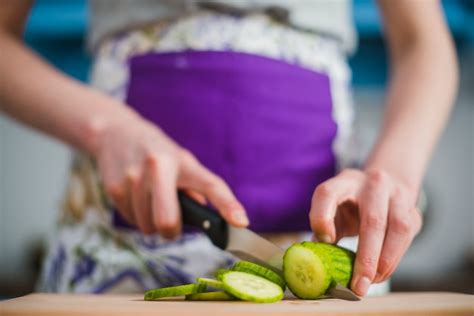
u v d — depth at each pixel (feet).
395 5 3.40
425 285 7.52
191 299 2.82
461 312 2.65
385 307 2.64
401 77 3.38
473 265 8.18
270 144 3.34
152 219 3.17
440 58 3.35
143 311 2.53
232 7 3.30
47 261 3.56
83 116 3.18
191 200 3.11
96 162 3.36
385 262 2.86
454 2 6.53
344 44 3.53
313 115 3.40
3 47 3.31
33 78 3.25
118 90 3.42
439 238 8.59
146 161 3.07
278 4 3.32
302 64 3.40
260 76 3.33
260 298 2.69
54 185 8.27
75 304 2.70
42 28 6.26
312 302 2.72
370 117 8.13
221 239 3.04
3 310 2.56
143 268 3.31
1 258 8.25
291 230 3.38
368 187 2.91
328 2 3.40
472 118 8.42
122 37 3.41
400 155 3.12
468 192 8.55
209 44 3.33
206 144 3.33
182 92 3.33
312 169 3.40
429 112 3.24
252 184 3.34
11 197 8.26
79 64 6.45
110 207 3.34
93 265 3.34
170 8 3.31
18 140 8.23
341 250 2.83
